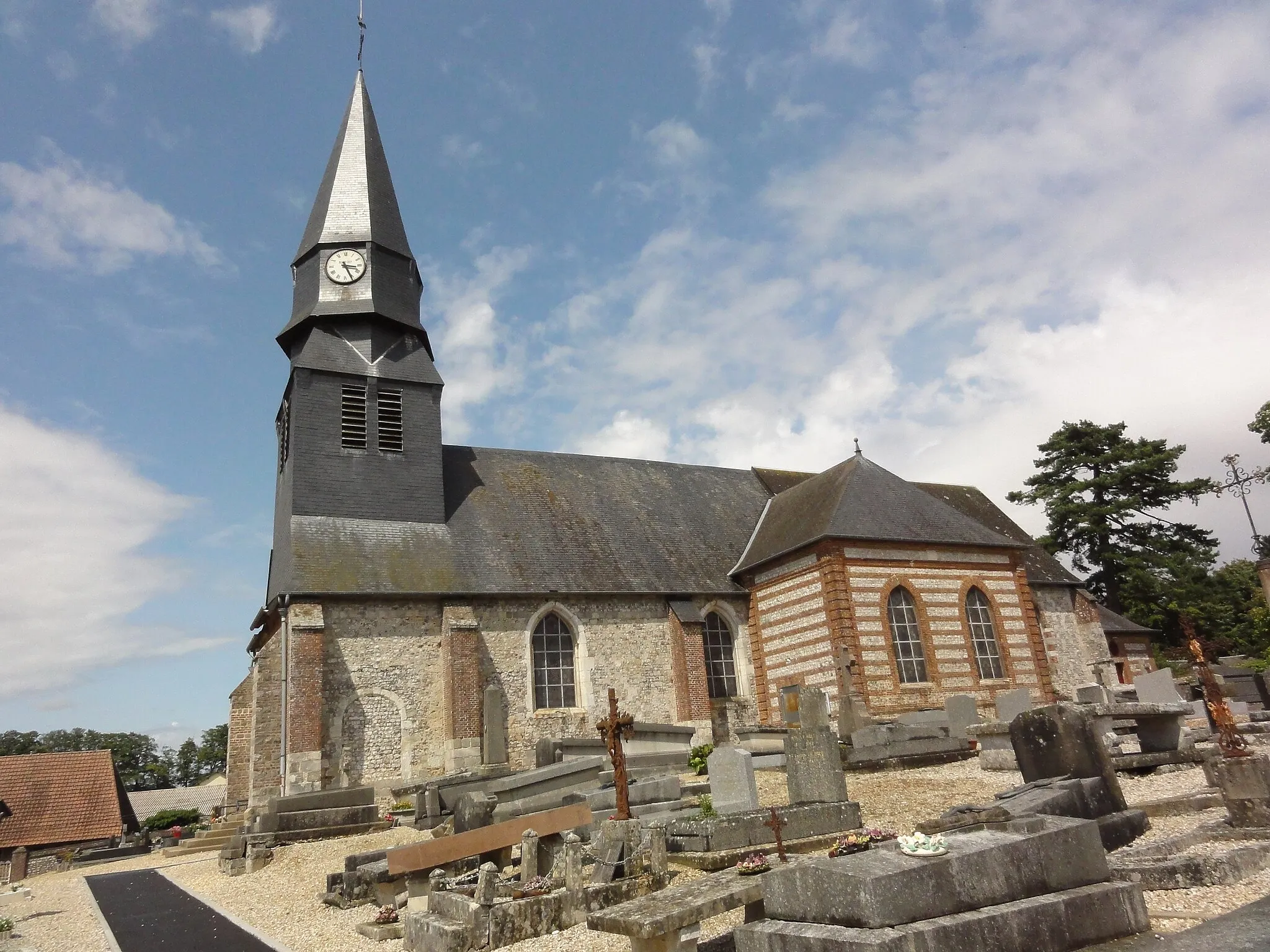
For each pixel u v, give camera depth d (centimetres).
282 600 2114
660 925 606
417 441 2531
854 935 483
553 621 2442
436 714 2198
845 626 2261
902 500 2589
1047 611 3125
